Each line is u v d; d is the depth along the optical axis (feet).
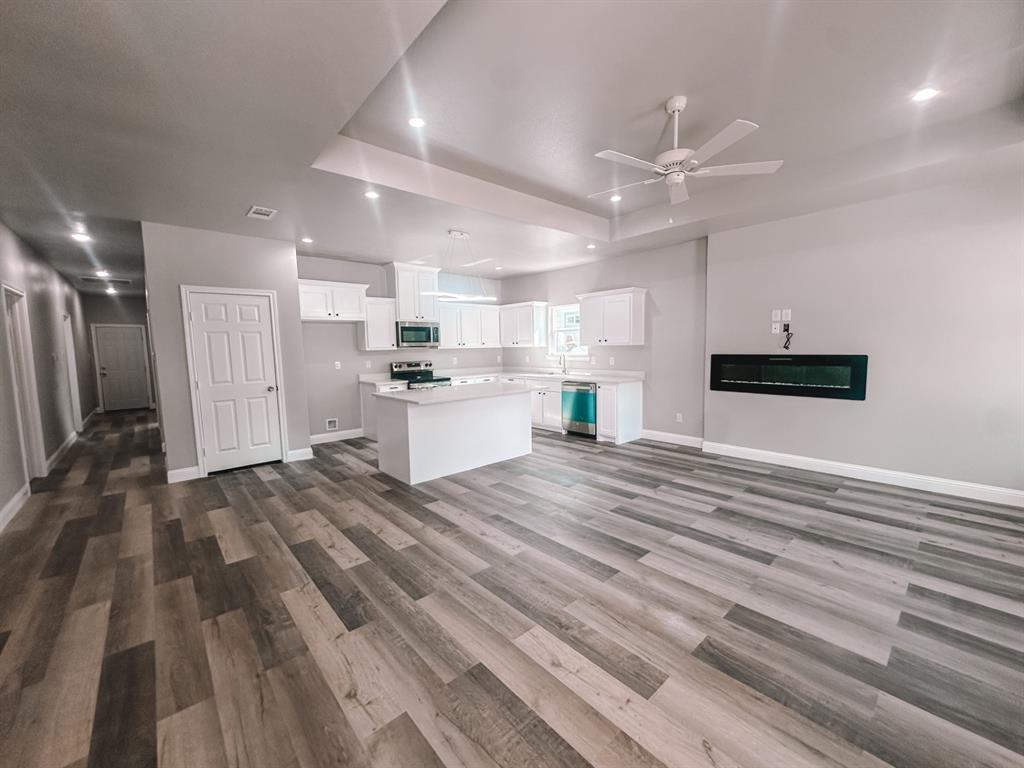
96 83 6.52
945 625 6.69
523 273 24.52
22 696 5.53
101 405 31.17
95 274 21.99
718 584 7.86
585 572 8.31
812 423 14.29
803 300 14.08
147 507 11.91
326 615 7.11
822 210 13.42
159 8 5.08
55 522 11.02
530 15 6.25
